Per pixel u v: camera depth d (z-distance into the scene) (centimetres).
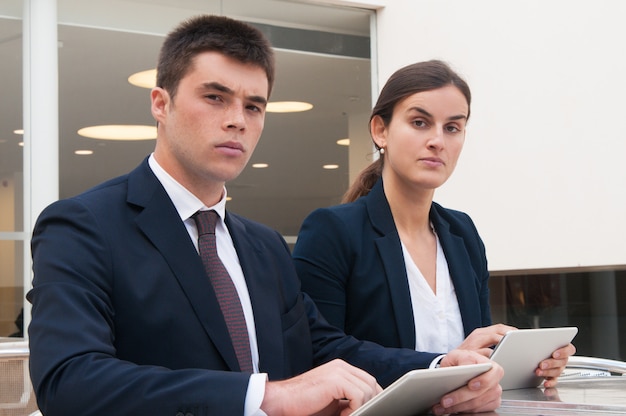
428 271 260
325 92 685
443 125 252
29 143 580
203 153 196
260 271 213
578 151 586
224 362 191
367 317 252
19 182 577
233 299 199
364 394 164
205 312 191
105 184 200
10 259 571
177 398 161
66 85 591
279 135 658
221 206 209
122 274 185
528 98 620
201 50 196
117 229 189
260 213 642
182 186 201
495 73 642
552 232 602
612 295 689
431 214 268
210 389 162
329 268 251
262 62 201
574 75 588
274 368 204
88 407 162
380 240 255
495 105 643
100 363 166
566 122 594
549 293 713
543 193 609
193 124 196
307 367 218
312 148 668
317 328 230
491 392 171
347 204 265
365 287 252
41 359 170
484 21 648
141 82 609
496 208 643
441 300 258
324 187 668
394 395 150
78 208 188
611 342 686
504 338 196
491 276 733
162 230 194
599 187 571
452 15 670
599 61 571
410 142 251
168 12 622
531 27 618
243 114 198
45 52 585
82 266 180
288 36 678
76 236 184
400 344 250
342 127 686
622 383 228
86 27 597
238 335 196
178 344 187
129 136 601
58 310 174
